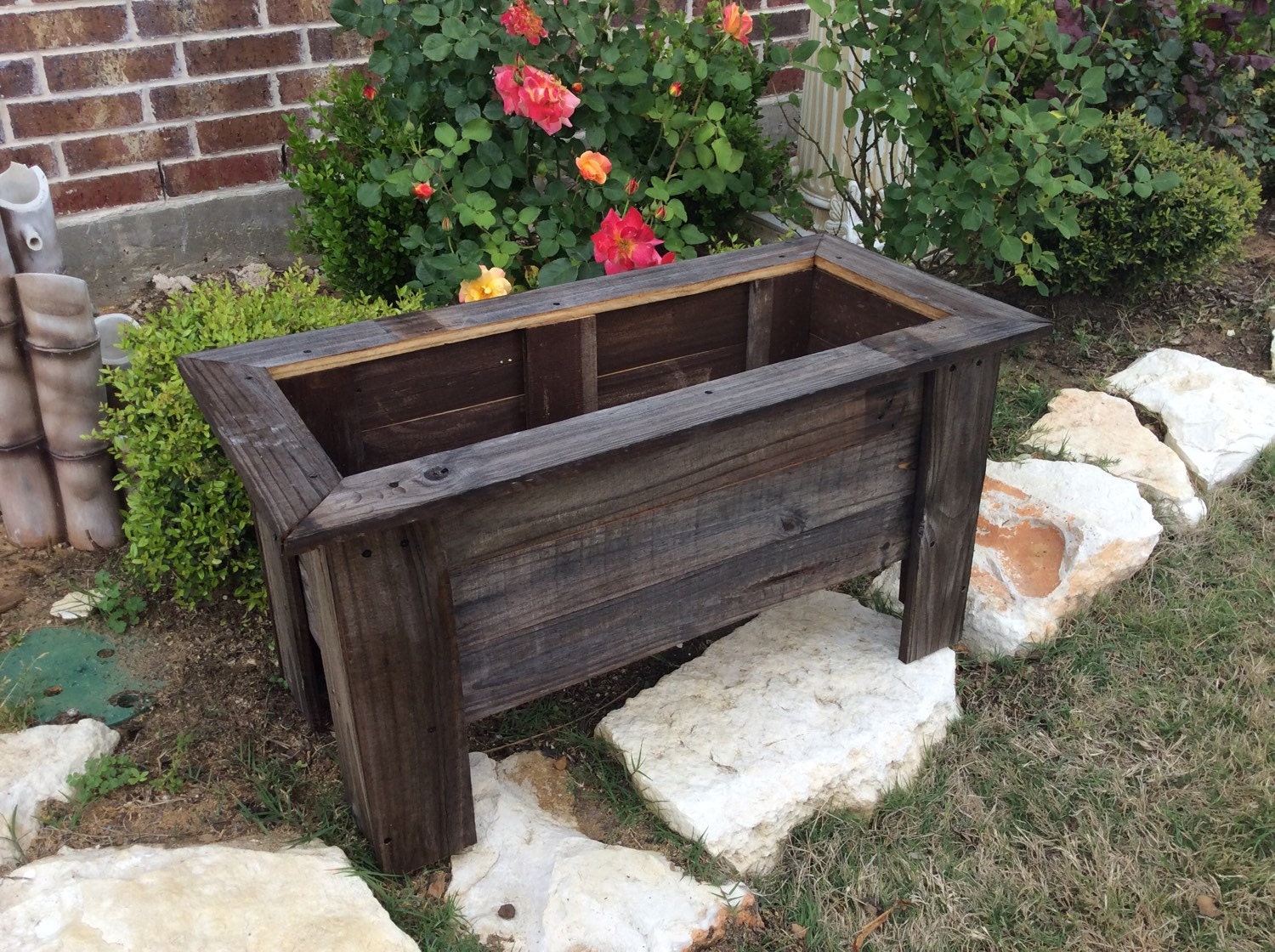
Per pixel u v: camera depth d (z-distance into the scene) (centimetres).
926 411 218
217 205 381
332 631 171
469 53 288
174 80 359
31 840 197
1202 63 378
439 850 198
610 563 192
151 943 169
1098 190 307
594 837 210
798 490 209
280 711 234
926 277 241
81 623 255
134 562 252
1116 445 314
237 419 178
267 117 378
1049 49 357
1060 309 372
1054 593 266
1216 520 301
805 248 259
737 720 226
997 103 322
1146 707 246
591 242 318
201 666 244
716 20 378
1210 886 208
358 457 217
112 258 371
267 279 388
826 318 260
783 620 258
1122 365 354
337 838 205
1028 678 255
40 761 207
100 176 359
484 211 296
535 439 175
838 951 195
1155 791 227
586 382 239
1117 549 274
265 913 178
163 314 264
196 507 245
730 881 203
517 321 223
